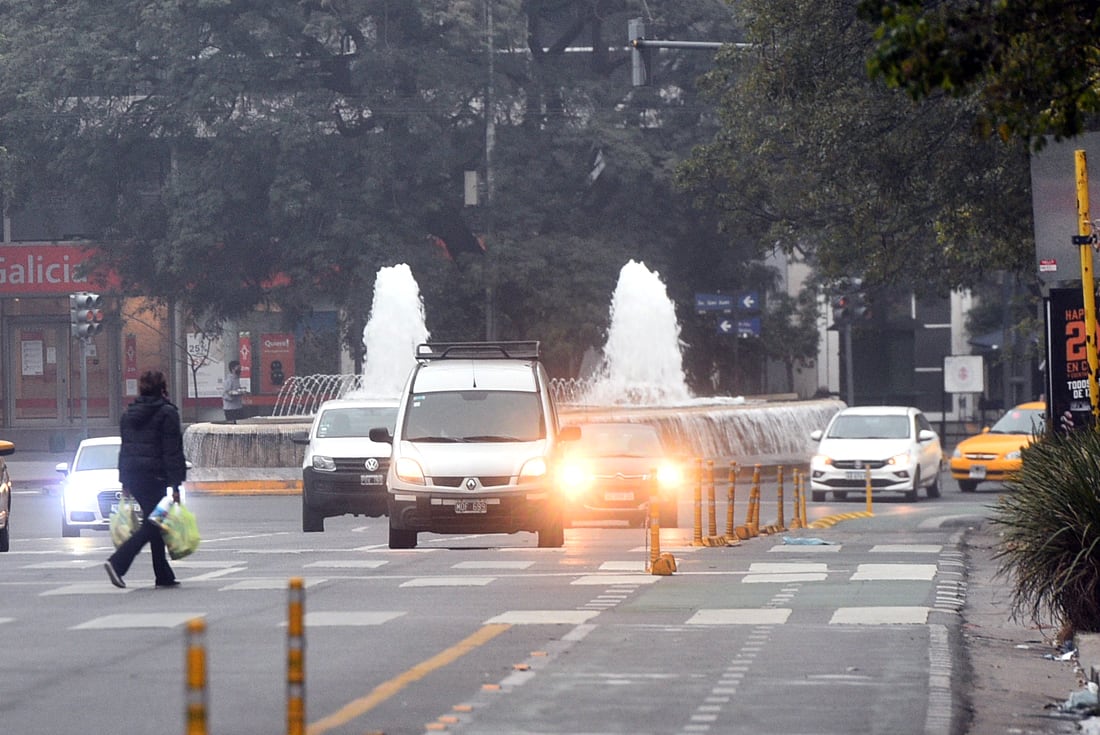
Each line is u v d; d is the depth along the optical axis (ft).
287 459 369.30
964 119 252.42
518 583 162.61
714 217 547.08
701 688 100.27
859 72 262.47
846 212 341.41
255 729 86.79
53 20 528.22
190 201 502.38
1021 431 379.14
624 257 519.60
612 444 270.67
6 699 96.63
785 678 104.06
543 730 86.99
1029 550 130.31
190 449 371.56
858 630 126.93
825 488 340.80
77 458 277.64
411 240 506.48
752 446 412.57
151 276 538.06
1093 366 170.81
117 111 534.37
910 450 342.64
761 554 200.85
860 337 620.49
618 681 102.78
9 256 613.52
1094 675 108.68
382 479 254.06
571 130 524.52
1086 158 177.17
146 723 88.69
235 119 504.84
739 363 606.55
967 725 91.50
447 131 514.27
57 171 524.93
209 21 505.25
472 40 502.38
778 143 309.63
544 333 520.42
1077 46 95.86
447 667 108.06
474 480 202.08
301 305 517.96
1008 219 254.68
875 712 92.43
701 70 533.96
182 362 622.13
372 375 463.42
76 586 163.02
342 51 528.63
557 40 567.59
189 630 52.90
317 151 503.20
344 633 124.36
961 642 122.31
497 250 505.25
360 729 86.94
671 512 257.34
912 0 89.20
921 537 232.12
